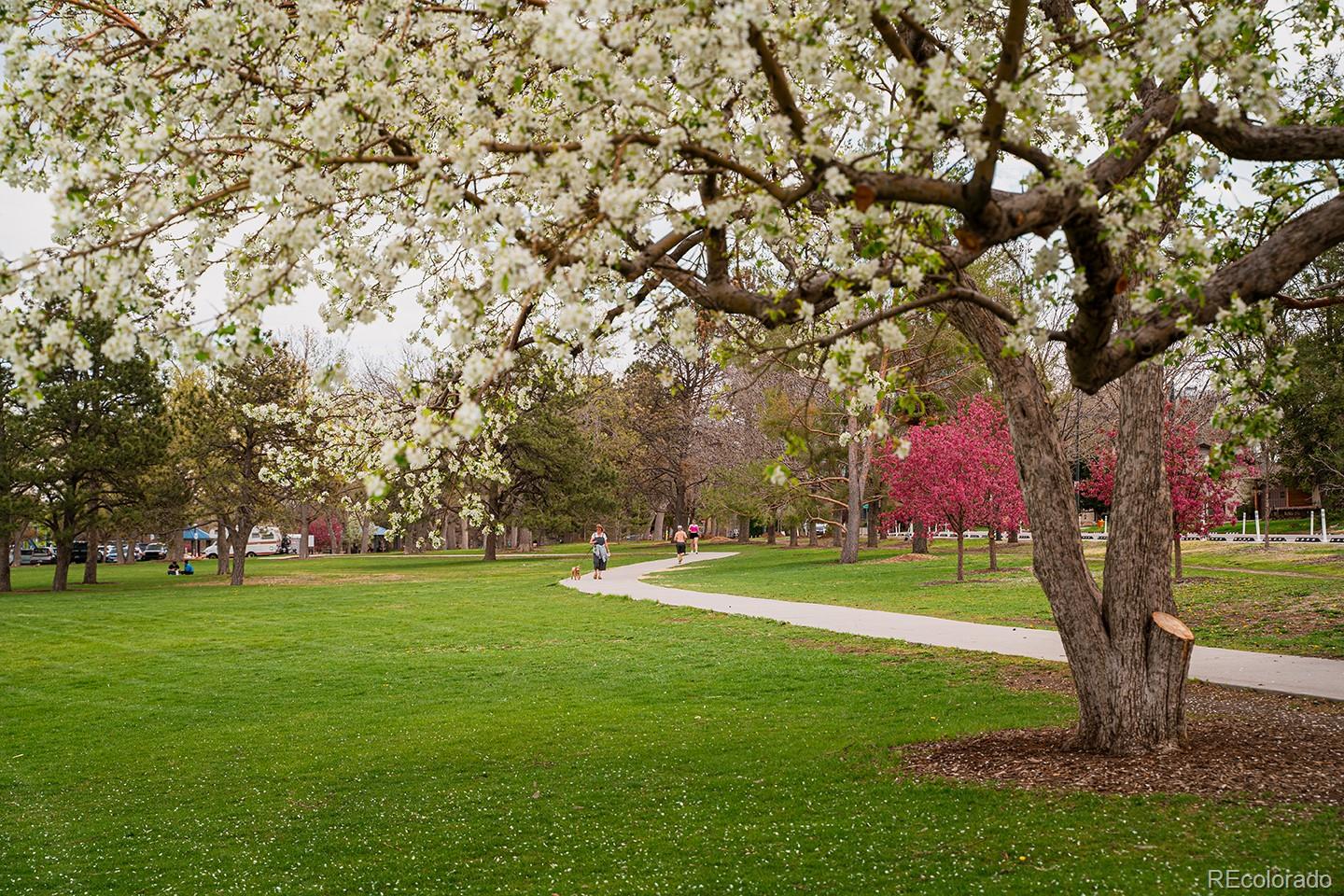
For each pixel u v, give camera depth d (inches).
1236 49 171.9
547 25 139.9
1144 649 296.4
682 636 648.4
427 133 210.5
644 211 192.5
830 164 161.2
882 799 267.4
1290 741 301.1
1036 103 155.6
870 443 1251.8
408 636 706.8
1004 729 343.3
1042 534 304.3
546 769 321.1
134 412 1283.2
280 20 181.3
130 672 573.6
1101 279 170.9
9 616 916.6
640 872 221.9
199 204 165.0
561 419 1683.1
